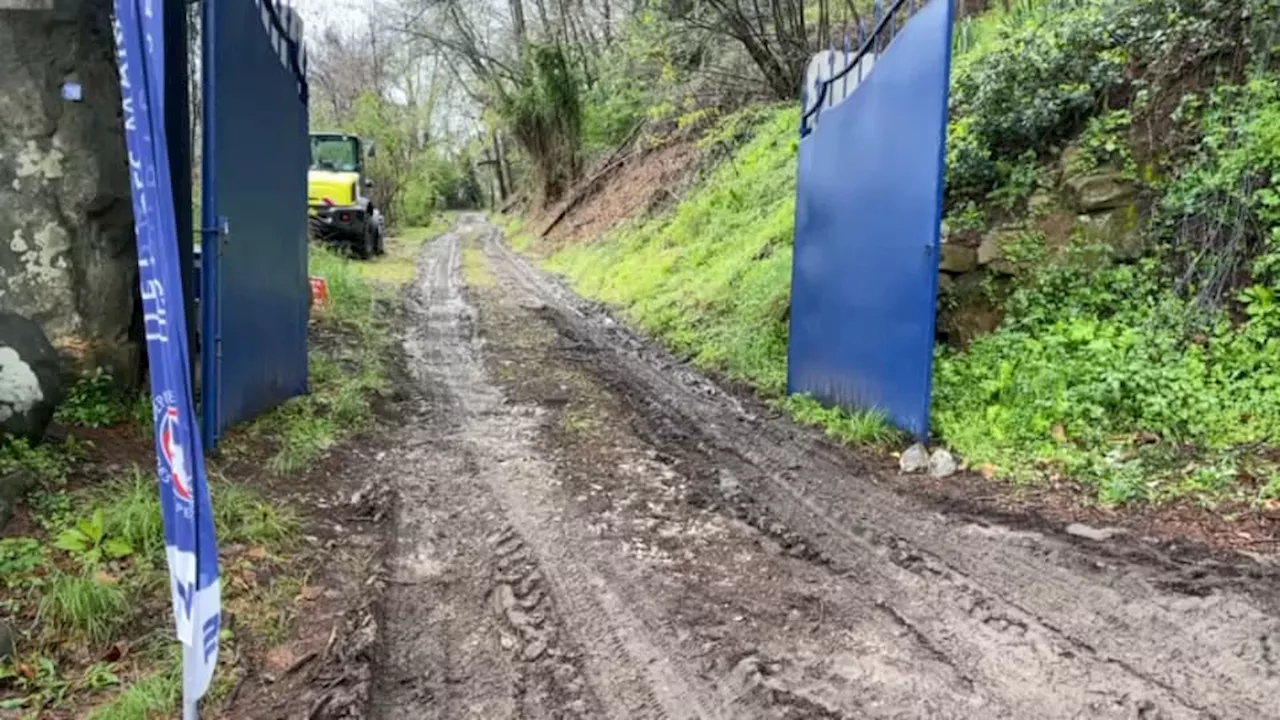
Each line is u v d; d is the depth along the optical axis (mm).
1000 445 5633
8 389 4191
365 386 7328
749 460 5844
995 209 7469
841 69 7180
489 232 31938
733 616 3658
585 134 26266
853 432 6191
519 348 9797
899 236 6000
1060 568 4027
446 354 9281
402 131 35969
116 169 5008
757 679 3135
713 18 16344
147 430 4949
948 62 5461
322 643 3355
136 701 2811
